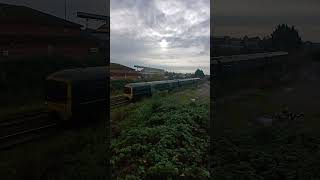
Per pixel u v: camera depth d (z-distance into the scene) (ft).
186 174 16.43
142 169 16.66
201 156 16.99
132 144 17.69
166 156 16.98
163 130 18.10
